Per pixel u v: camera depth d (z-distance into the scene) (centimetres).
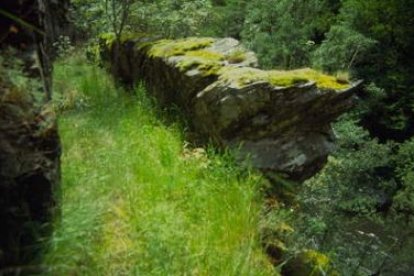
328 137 449
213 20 1108
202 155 427
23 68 261
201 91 454
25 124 243
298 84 412
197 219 349
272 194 419
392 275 714
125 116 528
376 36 1428
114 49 748
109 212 328
